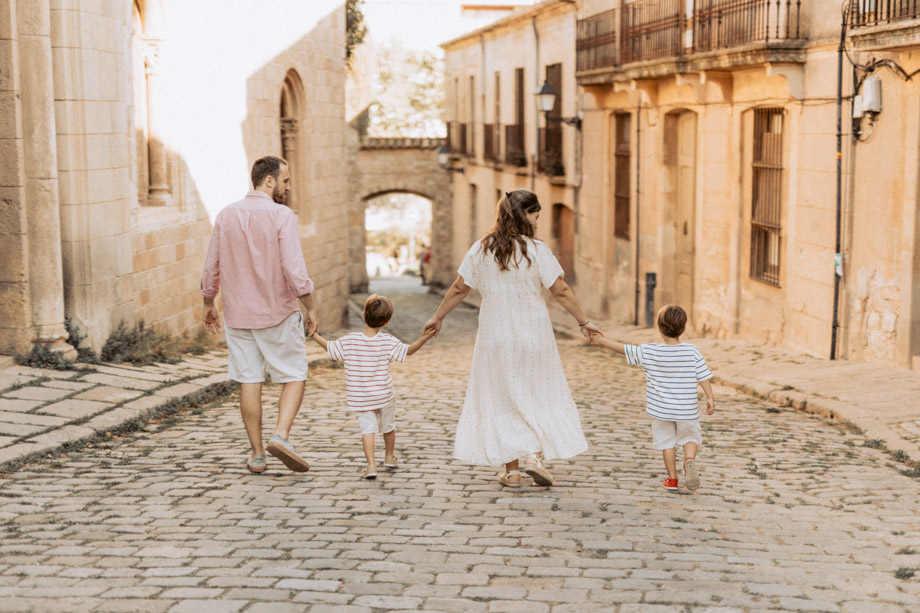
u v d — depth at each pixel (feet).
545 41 78.13
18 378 26.78
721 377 35.78
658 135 56.03
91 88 29.94
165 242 37.60
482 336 18.51
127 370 29.71
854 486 19.98
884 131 34.81
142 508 17.07
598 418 28.17
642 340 51.88
